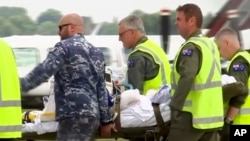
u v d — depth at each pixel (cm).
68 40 1762
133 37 2125
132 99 1881
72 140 1744
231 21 5394
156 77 2095
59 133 1767
